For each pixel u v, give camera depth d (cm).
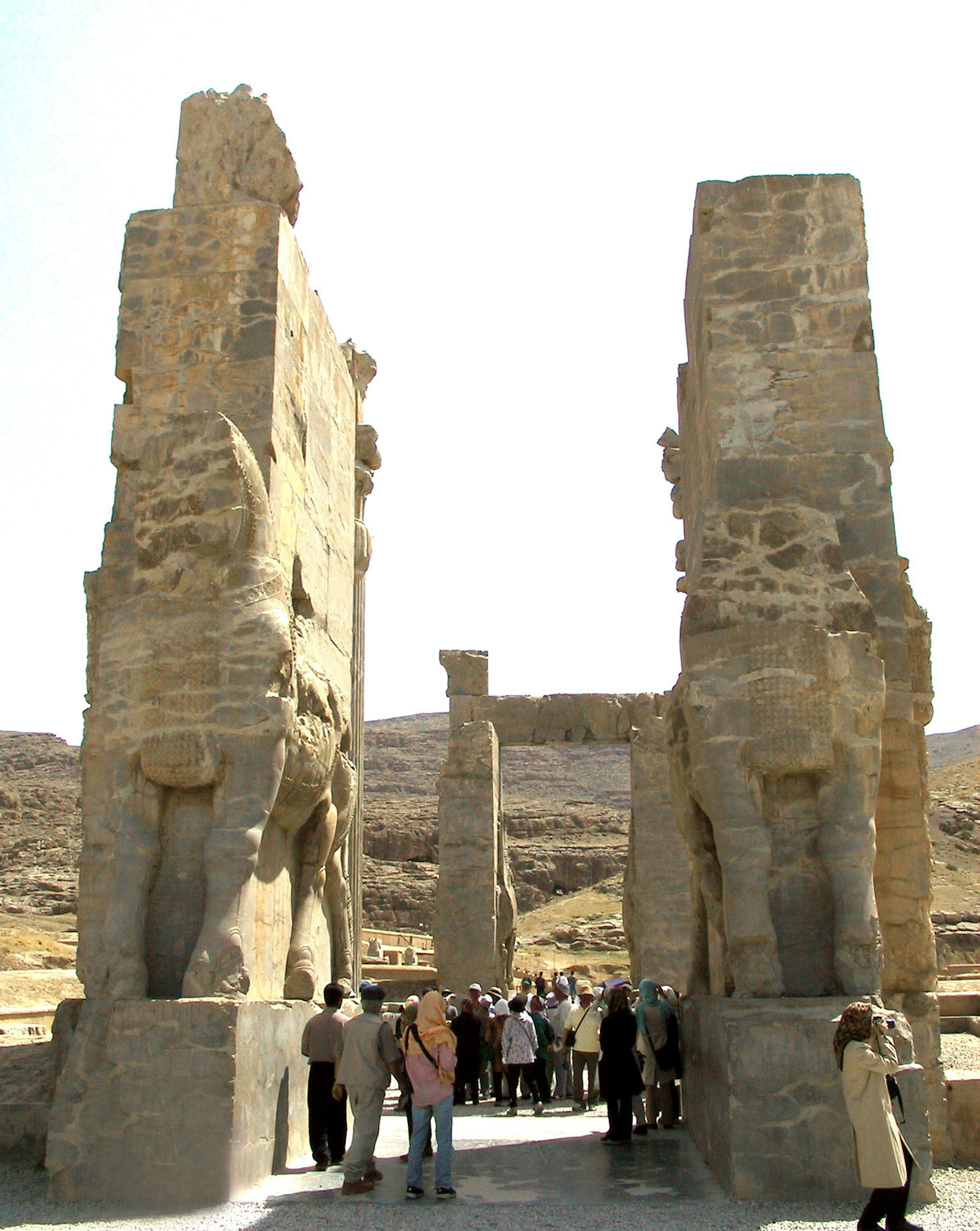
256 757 902
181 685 909
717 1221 691
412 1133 785
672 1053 1068
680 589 1220
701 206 1057
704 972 990
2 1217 740
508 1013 1387
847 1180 743
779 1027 768
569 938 4466
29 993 2291
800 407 1014
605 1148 960
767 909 845
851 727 870
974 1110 870
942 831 5378
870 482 1000
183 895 898
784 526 931
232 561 933
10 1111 884
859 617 912
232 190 1144
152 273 1067
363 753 1526
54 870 5734
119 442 1038
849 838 854
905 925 930
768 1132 754
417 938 4647
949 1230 671
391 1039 819
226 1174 772
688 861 2194
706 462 1046
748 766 869
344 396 1296
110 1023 816
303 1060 950
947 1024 1641
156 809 907
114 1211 756
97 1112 791
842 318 1027
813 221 1045
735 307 1035
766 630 880
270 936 980
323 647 1165
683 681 940
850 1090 658
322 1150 880
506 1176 851
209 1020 802
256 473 955
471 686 2488
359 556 1525
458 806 2359
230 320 1047
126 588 994
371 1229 689
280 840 1018
